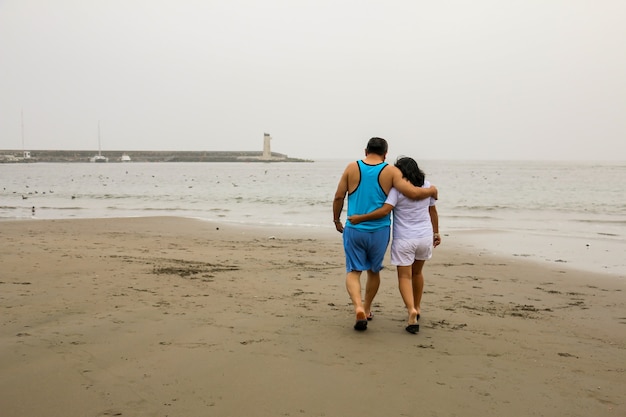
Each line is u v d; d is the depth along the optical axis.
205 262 9.23
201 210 23.66
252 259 9.82
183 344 4.36
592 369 4.17
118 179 62.69
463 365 4.13
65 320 4.95
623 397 3.59
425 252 5.15
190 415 3.07
